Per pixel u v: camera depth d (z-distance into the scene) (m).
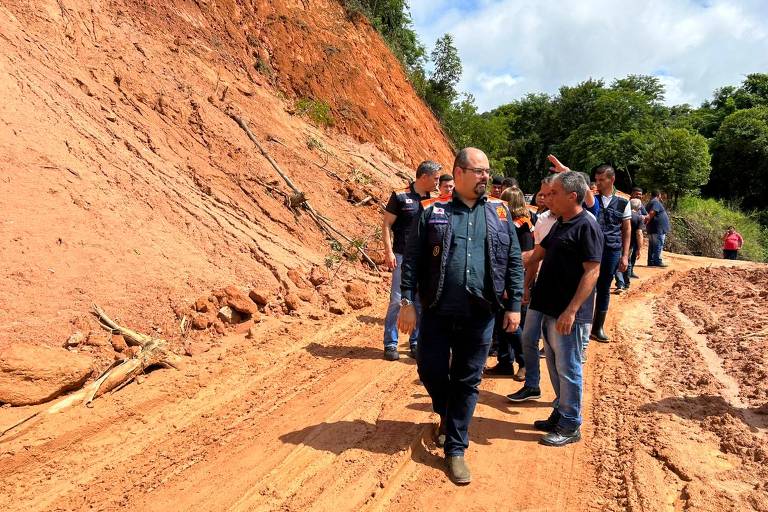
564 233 4.14
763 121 36.03
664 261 14.98
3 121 5.91
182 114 9.02
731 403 4.70
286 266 7.62
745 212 33.75
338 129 14.55
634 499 3.37
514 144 49.75
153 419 4.35
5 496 3.34
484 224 3.78
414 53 26.44
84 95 7.56
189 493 3.44
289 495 3.44
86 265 5.43
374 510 3.31
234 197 8.38
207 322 5.91
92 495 3.40
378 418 4.55
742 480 3.51
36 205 5.50
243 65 12.66
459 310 3.68
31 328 4.61
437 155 19.84
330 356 5.96
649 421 4.42
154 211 6.75
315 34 16.30
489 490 3.56
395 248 6.16
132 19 10.23
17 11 7.79
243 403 4.73
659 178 30.62
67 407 4.28
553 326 4.21
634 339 6.82
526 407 4.98
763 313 7.33
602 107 42.34
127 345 5.12
